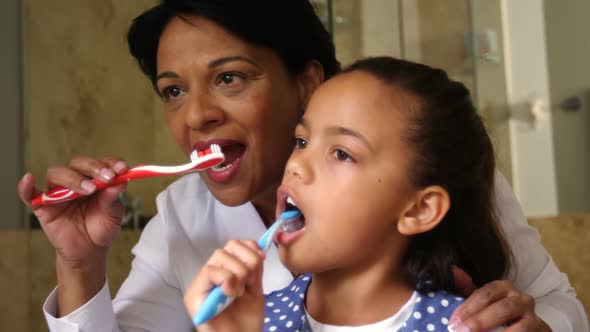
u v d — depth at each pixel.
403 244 0.69
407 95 0.68
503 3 2.09
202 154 0.70
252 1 0.78
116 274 1.71
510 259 0.87
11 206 1.60
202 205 0.98
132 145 1.94
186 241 0.95
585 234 1.90
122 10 1.95
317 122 0.66
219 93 0.80
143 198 1.87
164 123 2.03
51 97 1.75
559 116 2.01
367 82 0.67
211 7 0.77
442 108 0.70
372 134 0.64
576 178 1.98
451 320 0.65
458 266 0.77
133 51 0.92
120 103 1.92
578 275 1.89
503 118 2.04
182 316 0.94
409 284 0.70
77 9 1.83
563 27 2.01
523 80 2.05
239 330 0.59
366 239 0.65
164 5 0.82
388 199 0.65
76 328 0.77
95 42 1.87
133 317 0.89
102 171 0.73
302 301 0.71
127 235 1.74
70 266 0.77
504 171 2.02
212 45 0.78
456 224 0.73
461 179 0.72
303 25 0.84
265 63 0.81
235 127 0.80
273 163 0.83
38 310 1.61
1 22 1.64
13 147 1.63
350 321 0.67
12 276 1.57
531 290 0.91
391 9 1.92
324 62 0.90
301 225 0.68
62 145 1.76
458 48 2.02
